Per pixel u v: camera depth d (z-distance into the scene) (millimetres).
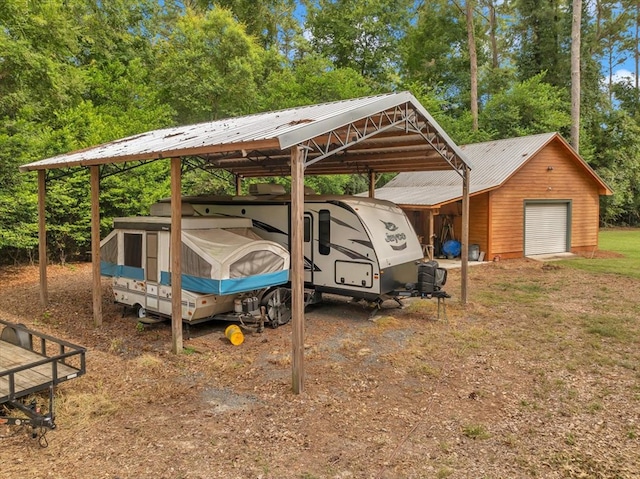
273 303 8250
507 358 6598
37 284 12023
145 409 4938
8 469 3744
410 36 35625
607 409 4980
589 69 33000
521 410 4953
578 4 22438
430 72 35375
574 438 4340
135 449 4090
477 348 7023
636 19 38406
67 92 16250
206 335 7781
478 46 35031
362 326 8344
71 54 17359
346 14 33656
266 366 6273
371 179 12828
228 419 4699
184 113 24141
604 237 26609
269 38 33469
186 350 6906
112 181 14883
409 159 10945
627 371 6102
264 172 14297
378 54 33938
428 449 4133
